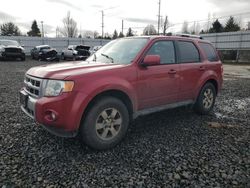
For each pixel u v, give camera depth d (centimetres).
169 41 457
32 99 347
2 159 321
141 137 410
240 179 287
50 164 312
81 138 347
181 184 275
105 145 354
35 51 2619
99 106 343
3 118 490
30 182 272
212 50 572
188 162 325
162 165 316
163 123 486
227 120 520
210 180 283
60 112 317
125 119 375
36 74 357
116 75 361
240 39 3066
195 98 511
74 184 270
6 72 1274
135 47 422
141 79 392
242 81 1197
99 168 305
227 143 392
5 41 2241
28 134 408
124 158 333
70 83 320
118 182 276
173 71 443
